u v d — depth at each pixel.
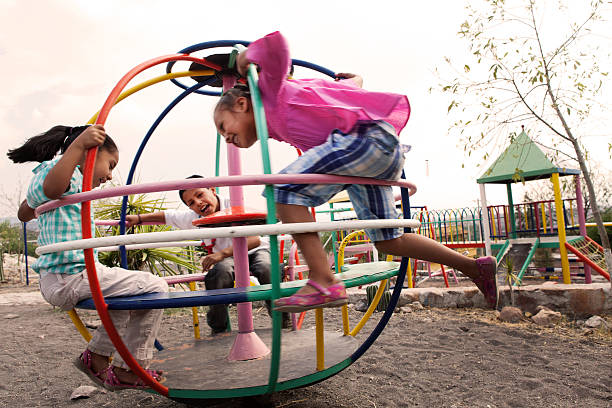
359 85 2.13
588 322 3.90
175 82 2.71
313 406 2.21
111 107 1.62
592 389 2.37
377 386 2.51
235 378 1.88
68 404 2.46
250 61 1.67
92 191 1.49
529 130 3.76
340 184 1.70
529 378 2.56
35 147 1.96
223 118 1.84
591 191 3.82
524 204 7.16
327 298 1.47
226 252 3.07
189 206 3.26
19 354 3.54
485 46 3.70
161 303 1.52
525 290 4.57
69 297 1.71
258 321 4.61
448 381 2.56
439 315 4.50
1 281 9.43
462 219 7.95
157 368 2.10
